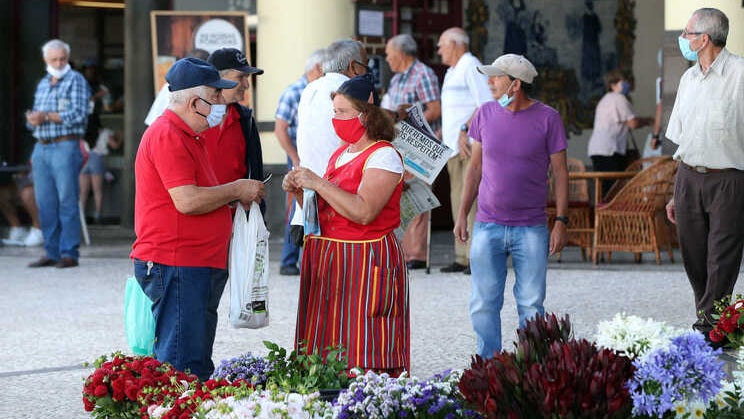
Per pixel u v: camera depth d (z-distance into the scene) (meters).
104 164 19.08
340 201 5.37
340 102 5.47
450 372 4.46
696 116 8.23
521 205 6.80
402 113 10.67
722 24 8.11
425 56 17.14
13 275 12.59
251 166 6.51
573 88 20.48
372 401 4.18
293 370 4.90
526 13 20.19
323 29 15.41
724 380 4.48
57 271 12.94
